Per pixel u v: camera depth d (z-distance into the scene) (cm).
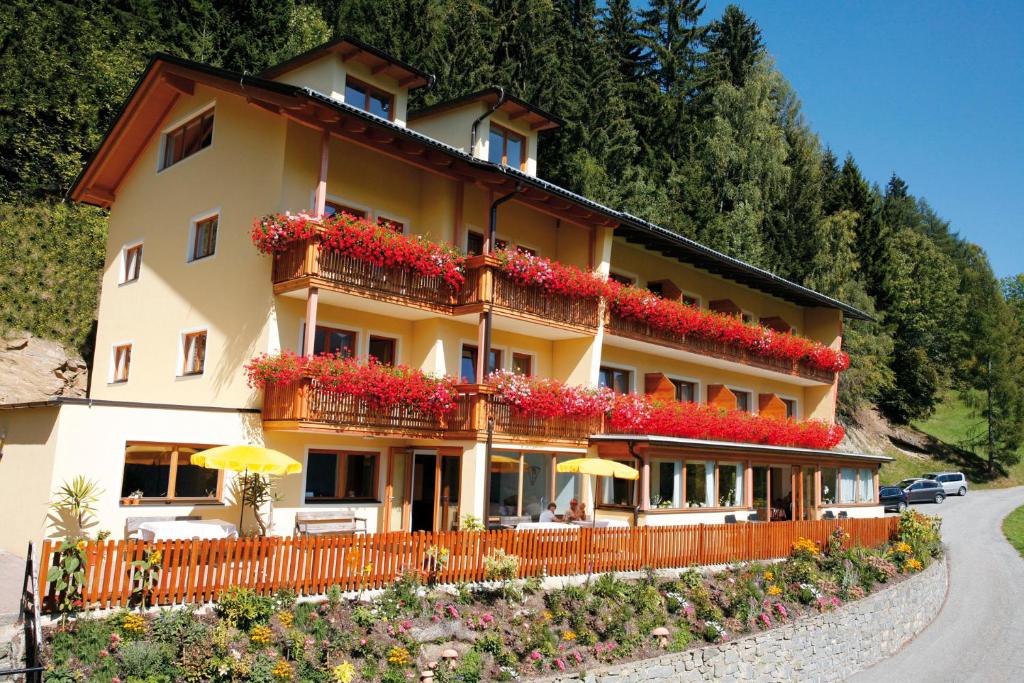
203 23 3397
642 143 4997
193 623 1102
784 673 1681
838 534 2344
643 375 2662
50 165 2827
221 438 1633
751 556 2062
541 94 3762
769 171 5391
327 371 1655
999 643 2103
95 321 2703
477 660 1243
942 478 4984
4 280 2525
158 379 2036
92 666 978
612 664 1367
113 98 3048
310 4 3897
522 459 2102
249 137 1886
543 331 2217
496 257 1997
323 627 1189
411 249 1852
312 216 1731
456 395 1898
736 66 6181
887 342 5528
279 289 1736
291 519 1728
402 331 2036
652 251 2744
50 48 2938
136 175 2303
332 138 1900
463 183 2070
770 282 3048
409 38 3588
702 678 1500
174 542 1148
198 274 1962
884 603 2044
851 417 5844
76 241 2741
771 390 3294
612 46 5325
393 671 1148
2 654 966
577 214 2239
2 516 1566
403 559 1396
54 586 1052
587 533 1680
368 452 1903
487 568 1490
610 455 2234
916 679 1831
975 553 3108
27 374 2422
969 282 6588
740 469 2591
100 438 1467
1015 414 5925
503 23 3869
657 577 1755
